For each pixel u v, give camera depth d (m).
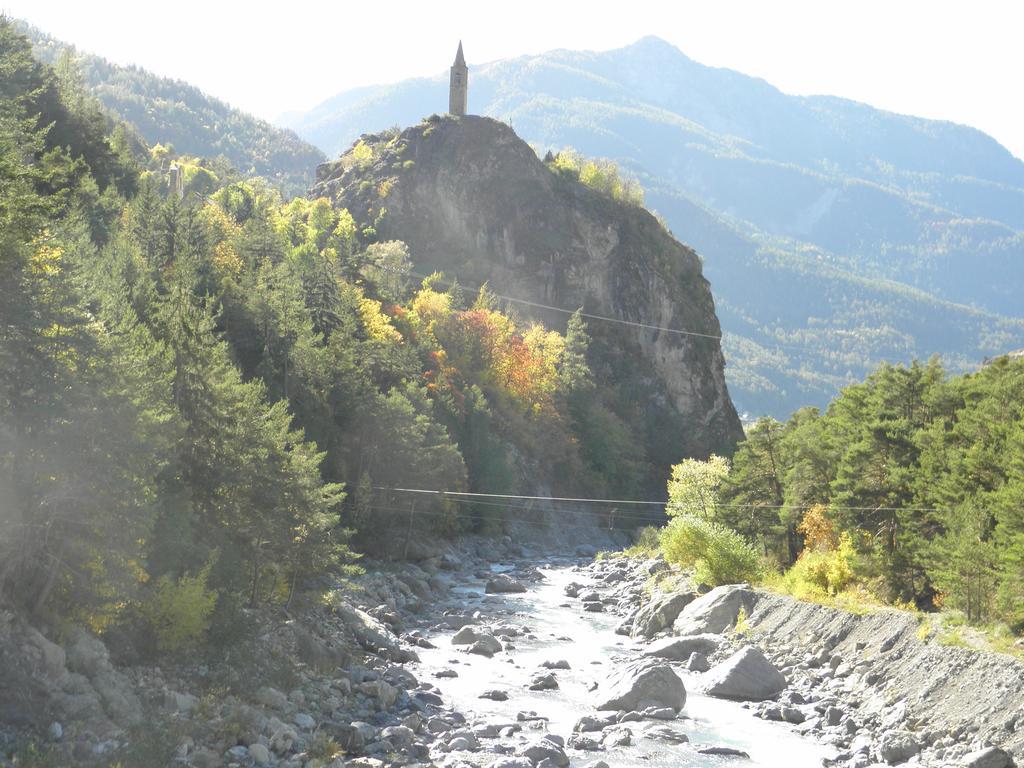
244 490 48.16
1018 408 59.75
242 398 50.22
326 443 92.88
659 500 186.12
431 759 35.97
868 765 36.78
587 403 173.50
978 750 35.97
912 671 44.69
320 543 52.66
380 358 114.62
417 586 80.50
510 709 44.56
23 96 41.44
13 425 32.66
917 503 59.12
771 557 83.75
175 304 57.53
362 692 43.06
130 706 32.25
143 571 39.00
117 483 34.91
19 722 28.31
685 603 67.88
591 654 59.31
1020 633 44.75
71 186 98.44
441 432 114.12
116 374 35.94
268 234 125.19
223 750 32.16
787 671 51.28
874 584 60.25
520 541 133.50
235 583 45.41
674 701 45.47
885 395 68.06
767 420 88.56
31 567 33.91
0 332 32.38
